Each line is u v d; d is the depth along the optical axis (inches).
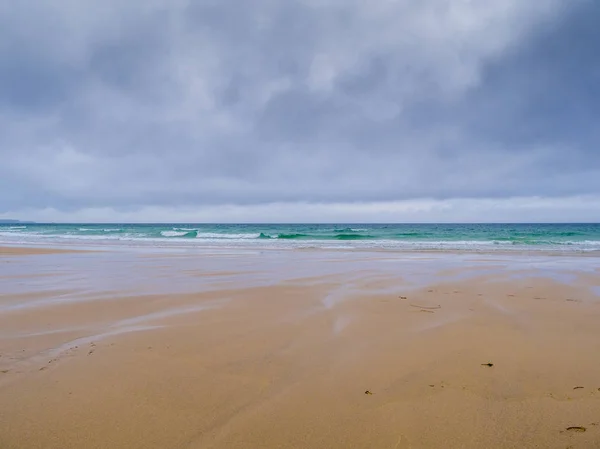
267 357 156.1
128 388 125.4
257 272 443.5
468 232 2010.3
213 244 1095.0
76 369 141.1
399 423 105.1
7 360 150.3
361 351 164.2
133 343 173.0
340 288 328.8
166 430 101.0
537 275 416.2
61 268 486.3
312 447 93.9
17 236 1691.7
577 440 96.3
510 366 147.0
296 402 117.2
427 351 164.4
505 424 104.5
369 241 1253.7
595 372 141.1
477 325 207.6
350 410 112.3
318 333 191.5
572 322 214.7
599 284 354.6
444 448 93.6
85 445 94.0
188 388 126.3
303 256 675.4
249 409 112.7
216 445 94.4
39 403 114.3
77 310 242.5
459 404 116.0
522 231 2155.5
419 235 1676.9
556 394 122.6
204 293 303.1
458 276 406.9
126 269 475.2
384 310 244.2
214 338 181.9
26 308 247.0
